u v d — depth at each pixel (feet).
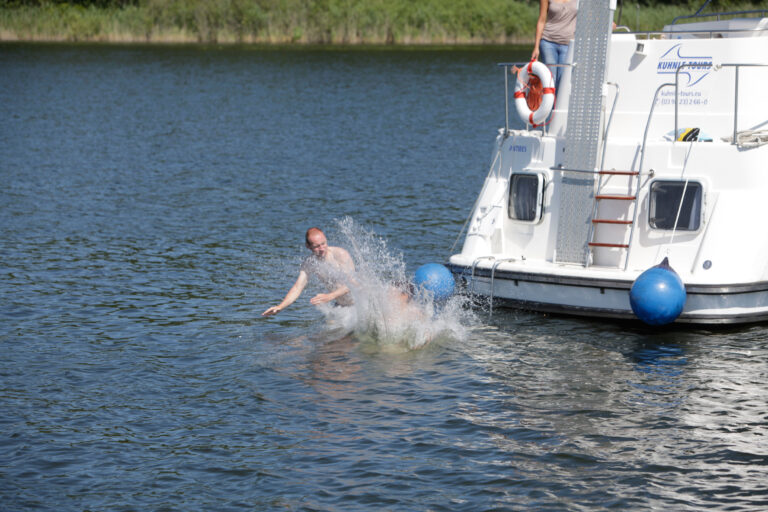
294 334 39.91
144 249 56.03
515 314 42.14
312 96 155.63
